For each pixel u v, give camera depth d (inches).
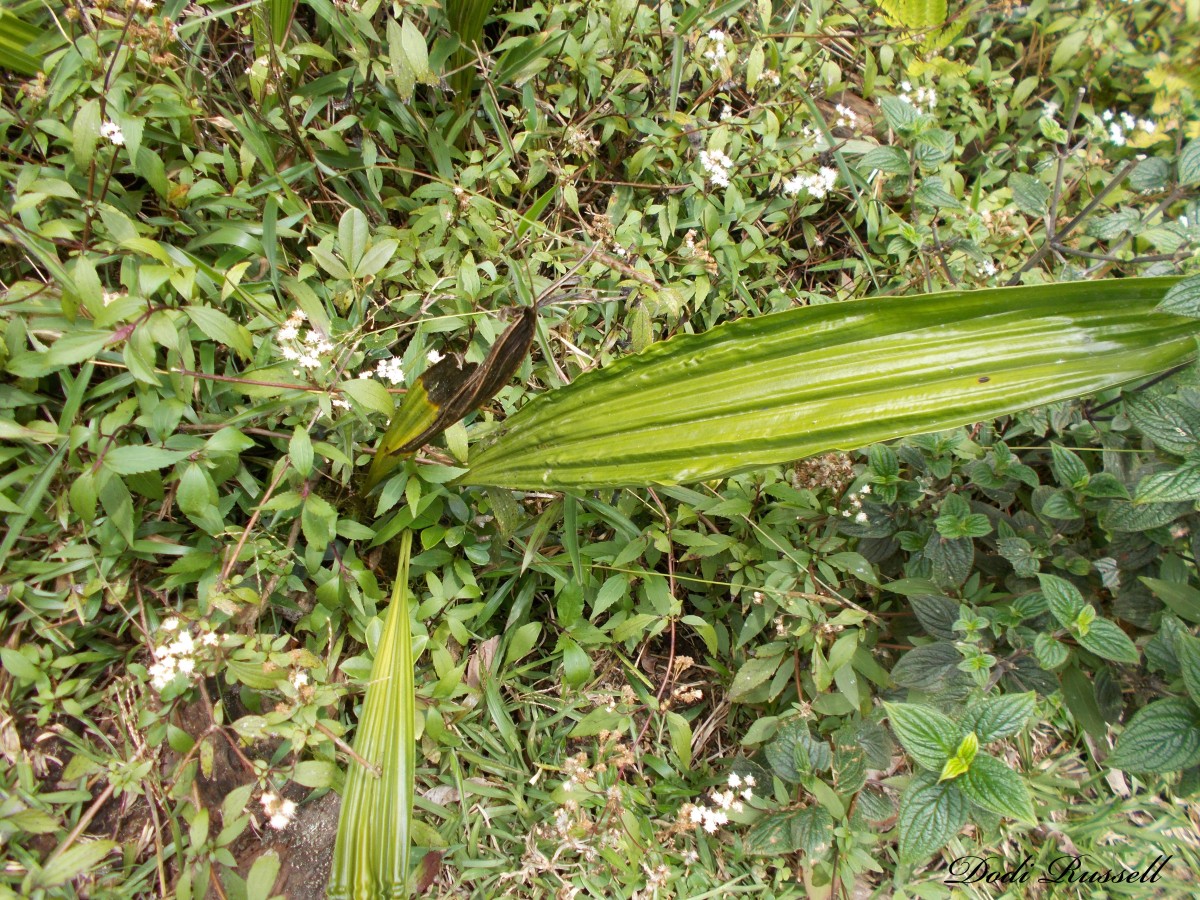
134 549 26.1
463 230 32.2
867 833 30.0
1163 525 31.0
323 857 27.6
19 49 27.0
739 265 36.5
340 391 26.2
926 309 22.8
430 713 28.0
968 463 33.3
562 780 30.6
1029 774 34.7
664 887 30.3
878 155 35.3
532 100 34.5
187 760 24.8
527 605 31.5
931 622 31.3
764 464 23.7
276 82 29.0
